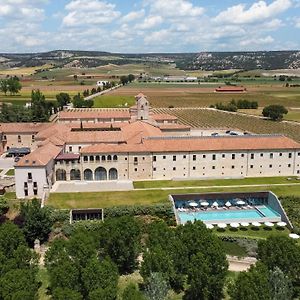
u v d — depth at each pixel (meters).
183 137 145.75
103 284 71.62
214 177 141.88
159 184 135.62
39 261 90.94
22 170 124.19
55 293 68.19
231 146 142.38
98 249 89.19
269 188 131.62
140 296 64.81
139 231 93.38
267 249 79.81
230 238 105.81
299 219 115.69
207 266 75.38
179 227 88.44
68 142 152.50
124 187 132.62
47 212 110.19
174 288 82.19
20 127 180.50
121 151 137.62
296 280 77.56
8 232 84.75
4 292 67.06
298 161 145.25
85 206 118.19
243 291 66.56
